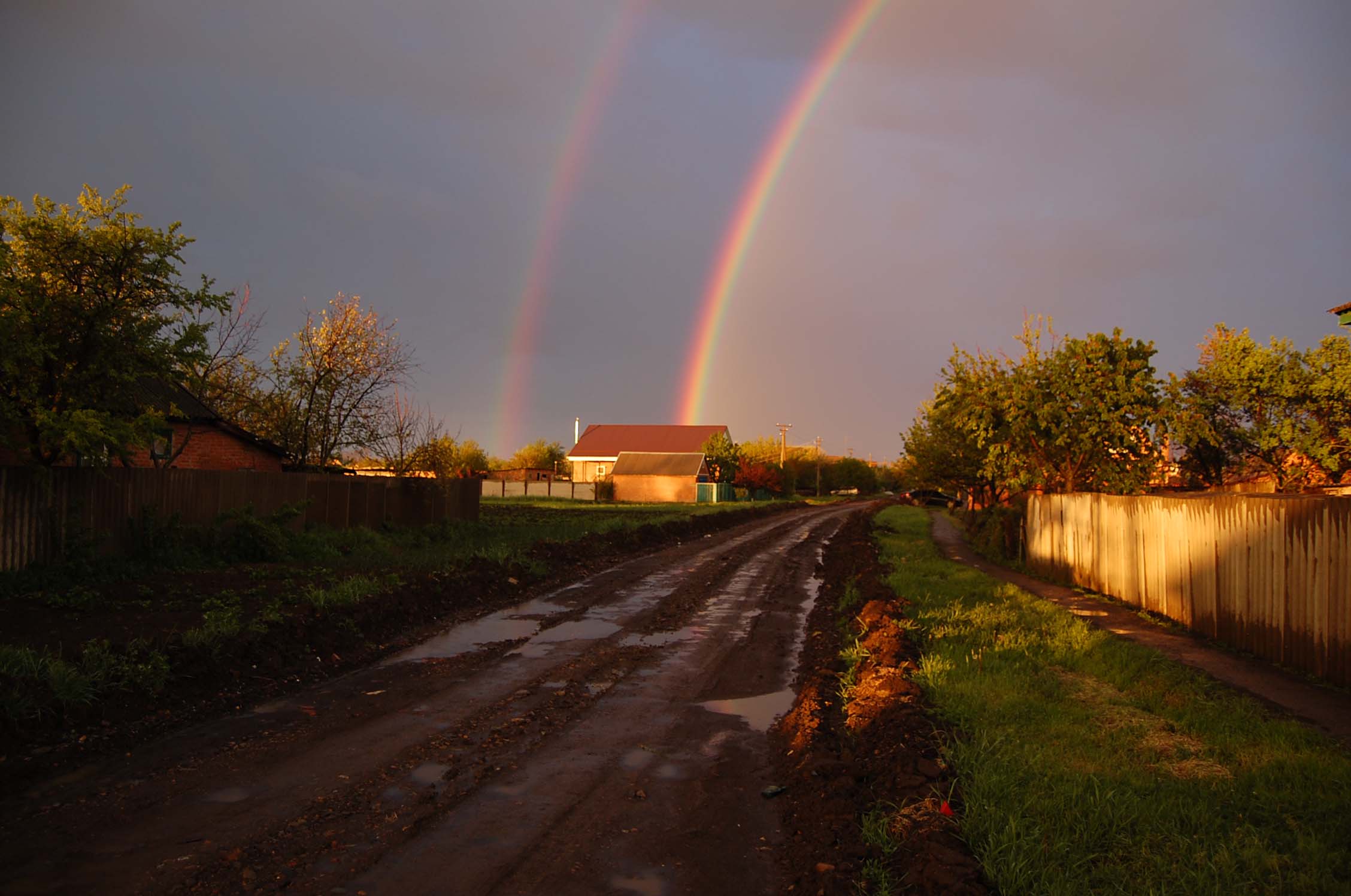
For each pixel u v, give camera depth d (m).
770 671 10.02
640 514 43.12
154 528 14.88
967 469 34.97
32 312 12.36
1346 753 6.54
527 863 4.81
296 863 4.75
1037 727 7.15
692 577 19.20
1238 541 11.35
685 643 11.61
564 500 67.25
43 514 12.59
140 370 13.67
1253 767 6.17
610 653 10.86
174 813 5.46
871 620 12.30
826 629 12.88
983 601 14.83
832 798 5.56
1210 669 9.96
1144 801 5.46
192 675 8.48
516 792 5.96
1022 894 4.18
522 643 11.40
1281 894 4.30
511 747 6.98
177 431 23.34
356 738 7.18
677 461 76.88
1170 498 13.76
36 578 11.78
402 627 12.21
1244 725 7.26
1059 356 21.28
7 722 6.55
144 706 7.71
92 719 7.23
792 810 5.68
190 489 16.36
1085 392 20.55
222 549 16.06
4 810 5.48
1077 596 16.88
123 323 13.60
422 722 7.66
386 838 5.12
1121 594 15.95
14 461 17.38
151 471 15.23
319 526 20.69
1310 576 9.64
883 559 22.78
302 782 6.08
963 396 23.27
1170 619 13.66
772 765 6.64
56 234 13.02
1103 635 11.42
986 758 6.09
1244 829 5.05
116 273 13.34
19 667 7.29
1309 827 5.12
